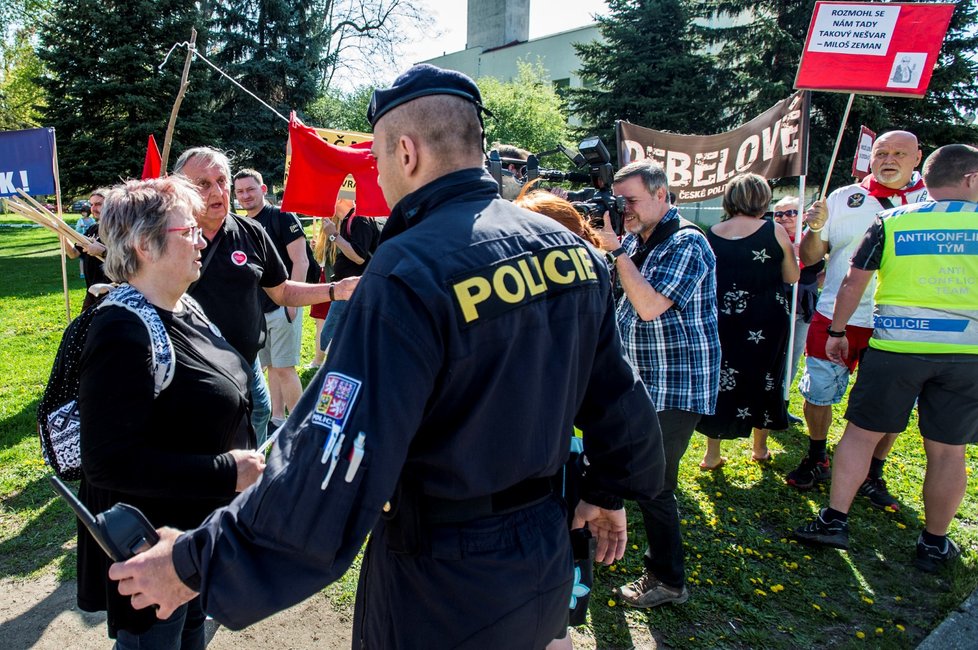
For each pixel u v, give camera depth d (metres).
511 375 1.16
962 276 2.62
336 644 2.44
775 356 3.47
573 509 1.61
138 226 1.55
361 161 4.27
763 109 18.09
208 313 2.66
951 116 17.47
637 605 2.62
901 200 3.66
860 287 2.95
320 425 1.01
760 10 19.00
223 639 2.45
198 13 17.52
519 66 29.84
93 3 15.54
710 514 3.38
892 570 2.92
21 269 13.52
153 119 16.34
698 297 2.48
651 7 19.11
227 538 1.00
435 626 1.22
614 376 1.45
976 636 2.43
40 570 2.82
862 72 3.88
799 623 2.57
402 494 1.20
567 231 1.36
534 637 1.26
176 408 1.57
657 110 19.33
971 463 4.05
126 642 1.61
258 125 18.42
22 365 5.86
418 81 1.24
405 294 1.06
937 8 3.70
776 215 4.83
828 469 3.75
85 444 1.44
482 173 1.29
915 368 2.72
